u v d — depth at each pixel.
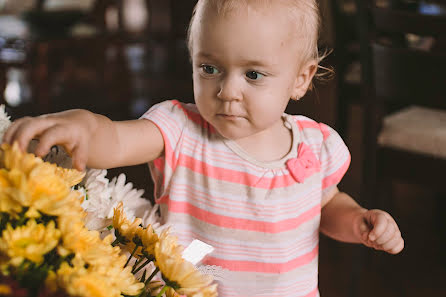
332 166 0.78
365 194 1.44
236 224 0.72
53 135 0.45
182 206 0.73
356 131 2.80
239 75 0.62
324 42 0.82
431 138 1.35
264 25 0.60
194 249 0.70
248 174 0.72
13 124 0.45
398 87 1.31
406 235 1.91
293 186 0.74
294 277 0.75
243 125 0.64
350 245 1.88
